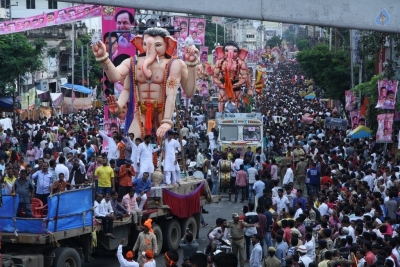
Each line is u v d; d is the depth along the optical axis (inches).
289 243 770.8
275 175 1298.0
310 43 4702.3
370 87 1533.0
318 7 387.9
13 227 732.7
